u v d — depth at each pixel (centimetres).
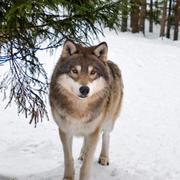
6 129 1200
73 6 620
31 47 659
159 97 1956
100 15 668
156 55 3122
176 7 4234
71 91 610
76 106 628
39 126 1252
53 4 566
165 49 3441
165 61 2953
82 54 627
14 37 638
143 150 1093
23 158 897
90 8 644
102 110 659
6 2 596
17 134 1155
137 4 754
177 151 1110
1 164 823
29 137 1123
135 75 2438
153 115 1591
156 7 4388
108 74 653
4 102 1528
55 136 1153
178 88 2209
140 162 964
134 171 862
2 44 670
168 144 1182
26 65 700
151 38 4312
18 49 669
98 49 641
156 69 2667
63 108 635
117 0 677
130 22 4475
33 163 855
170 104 1819
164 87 2203
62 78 618
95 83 613
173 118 1562
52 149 1000
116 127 1349
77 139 1121
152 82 2303
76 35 689
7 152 948
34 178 725
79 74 602
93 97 629
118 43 3391
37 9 583
